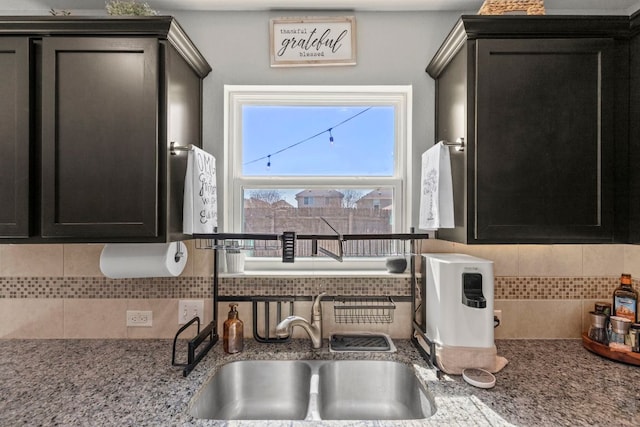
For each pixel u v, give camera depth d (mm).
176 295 1418
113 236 1061
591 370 1127
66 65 1059
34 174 1073
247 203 1562
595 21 1074
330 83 1461
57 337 1404
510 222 1075
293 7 1431
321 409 1191
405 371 1205
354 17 1441
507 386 1023
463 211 1114
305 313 1419
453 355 1106
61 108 1057
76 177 1059
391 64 1457
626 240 1088
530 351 1284
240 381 1233
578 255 1405
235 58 1454
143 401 940
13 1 1367
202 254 1417
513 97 1076
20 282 1404
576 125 1083
